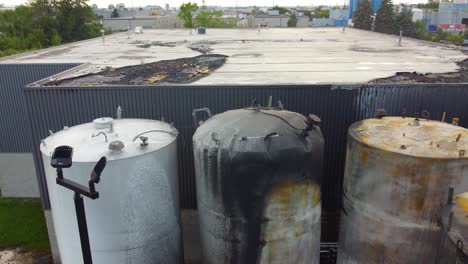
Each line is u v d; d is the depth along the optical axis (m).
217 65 8.34
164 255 4.70
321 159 4.11
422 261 3.98
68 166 3.15
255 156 3.68
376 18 53.16
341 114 5.97
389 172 3.86
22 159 10.60
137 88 5.97
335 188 6.29
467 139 4.07
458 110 5.94
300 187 3.88
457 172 3.62
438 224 3.79
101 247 4.25
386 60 9.00
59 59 10.24
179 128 6.14
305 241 4.19
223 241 4.14
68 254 4.47
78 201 3.22
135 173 4.07
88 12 46.12
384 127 4.55
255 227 3.94
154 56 10.19
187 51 11.27
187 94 5.97
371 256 4.31
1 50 35.28
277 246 4.04
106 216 4.11
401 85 5.81
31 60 10.23
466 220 3.23
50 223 6.68
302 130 3.95
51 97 6.00
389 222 4.04
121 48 12.50
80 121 6.17
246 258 4.09
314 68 7.86
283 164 3.72
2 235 7.77
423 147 3.87
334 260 6.12
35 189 9.67
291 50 11.25
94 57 10.36
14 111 10.30
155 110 6.09
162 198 4.46
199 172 4.16
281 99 5.93
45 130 6.19
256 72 7.41
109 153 3.99
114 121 5.06
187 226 6.57
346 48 11.77
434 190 3.71
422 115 5.91
